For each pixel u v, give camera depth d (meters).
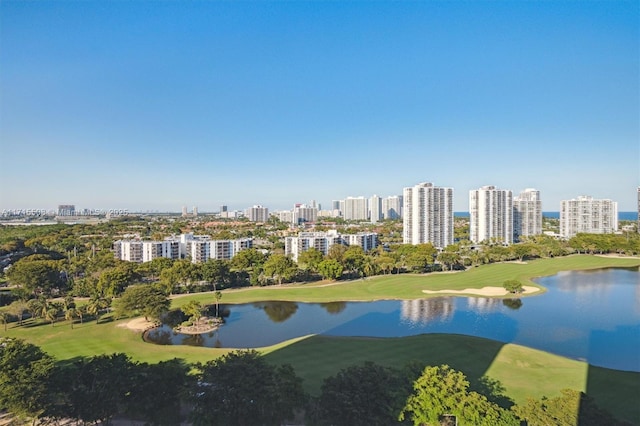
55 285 161.38
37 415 52.88
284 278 177.25
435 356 80.56
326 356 81.56
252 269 184.62
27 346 63.84
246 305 141.25
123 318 119.12
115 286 142.00
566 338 101.56
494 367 74.50
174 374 55.38
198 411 49.16
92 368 55.69
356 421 47.44
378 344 89.56
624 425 43.44
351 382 50.94
